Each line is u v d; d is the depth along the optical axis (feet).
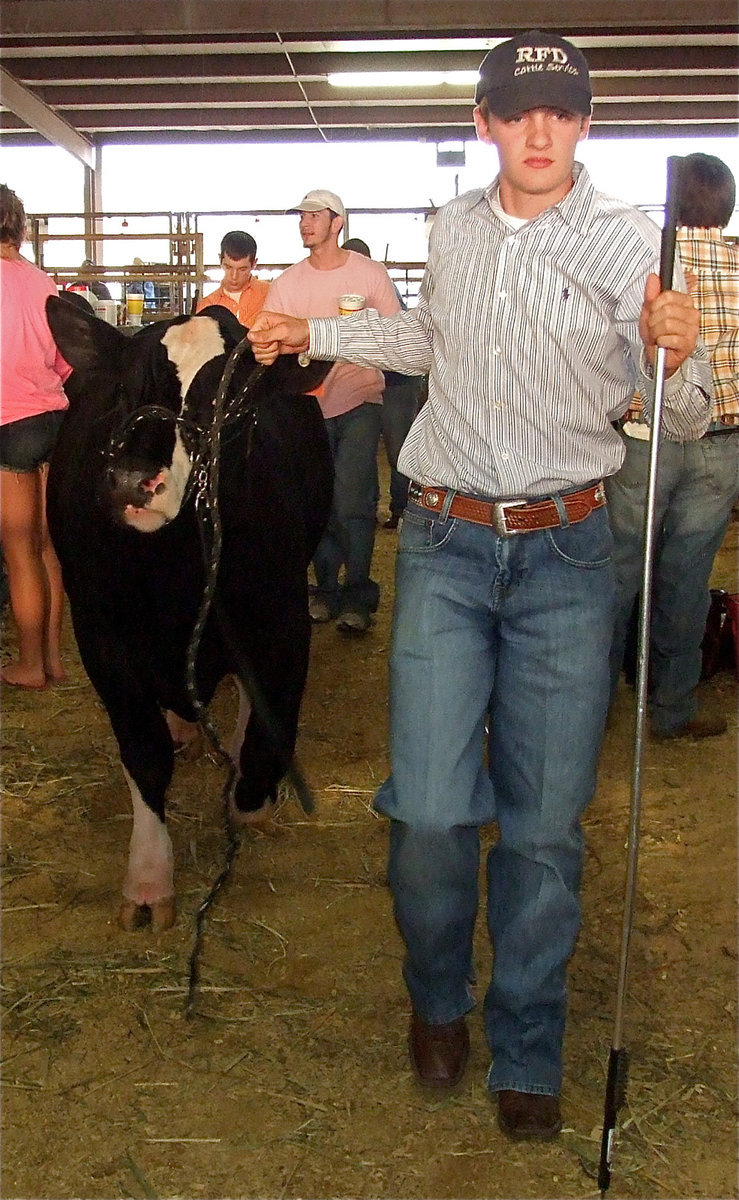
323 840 11.34
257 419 9.84
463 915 7.30
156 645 9.63
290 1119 7.54
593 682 6.89
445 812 6.86
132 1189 6.94
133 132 65.72
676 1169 7.14
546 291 6.37
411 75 56.34
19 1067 8.04
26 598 14.92
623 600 12.48
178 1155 7.22
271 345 7.45
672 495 12.34
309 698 15.38
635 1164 7.18
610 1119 6.89
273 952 9.43
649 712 13.85
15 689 15.55
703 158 11.85
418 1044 7.77
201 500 8.89
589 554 6.85
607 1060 8.14
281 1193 6.91
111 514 8.79
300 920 9.91
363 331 7.43
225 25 44.88
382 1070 8.02
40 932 9.74
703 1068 8.07
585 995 8.87
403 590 7.09
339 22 44.80
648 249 6.37
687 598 12.88
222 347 9.20
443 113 61.16
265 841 11.28
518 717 7.00
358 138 64.69
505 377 6.54
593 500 6.88
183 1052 8.20
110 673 9.67
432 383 7.09
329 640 17.99
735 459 12.25
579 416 6.63
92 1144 7.32
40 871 10.75
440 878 7.06
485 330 6.52
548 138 6.22
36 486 14.30
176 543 9.10
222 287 21.27
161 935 9.68
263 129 65.05
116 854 11.10
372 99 58.80
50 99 59.82
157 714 9.93
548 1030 7.37
